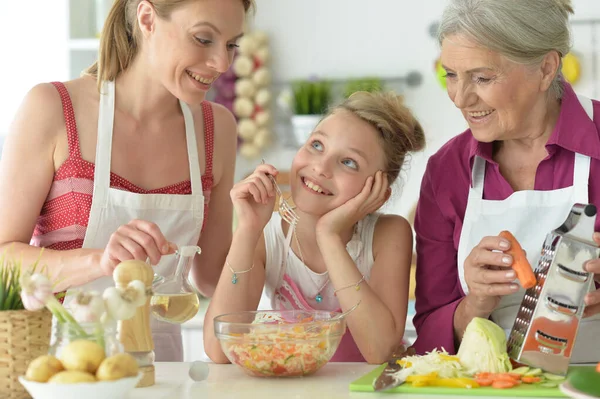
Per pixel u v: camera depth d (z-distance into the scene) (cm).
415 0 376
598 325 169
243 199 174
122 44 186
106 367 113
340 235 185
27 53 366
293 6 387
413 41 377
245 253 173
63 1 363
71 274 167
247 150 384
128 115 190
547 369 138
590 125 171
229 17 169
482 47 154
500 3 153
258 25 389
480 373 137
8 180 180
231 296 172
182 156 196
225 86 384
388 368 144
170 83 173
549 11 157
